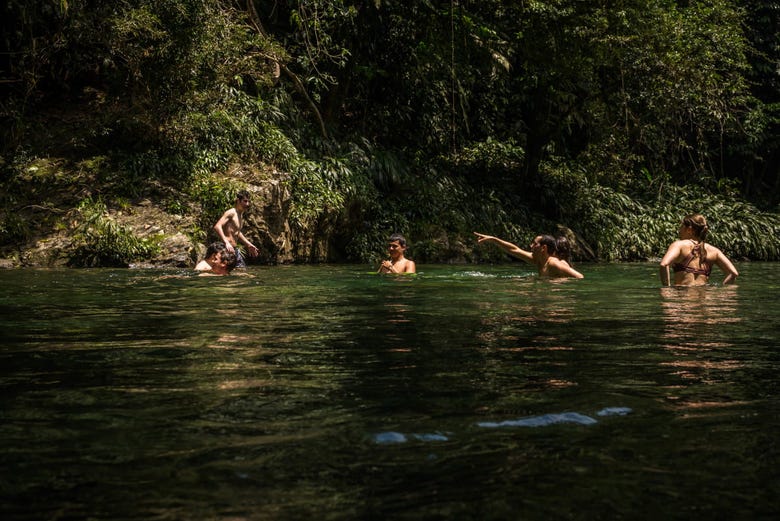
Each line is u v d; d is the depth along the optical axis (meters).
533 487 1.49
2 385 2.47
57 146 14.65
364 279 8.24
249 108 15.94
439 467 1.61
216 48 14.66
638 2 17.78
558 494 1.45
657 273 10.86
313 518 1.33
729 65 20.39
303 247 14.80
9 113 14.60
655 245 20.73
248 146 15.12
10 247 11.99
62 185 13.48
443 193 18.81
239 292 6.41
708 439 1.84
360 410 2.12
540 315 4.74
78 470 1.59
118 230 12.01
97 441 1.80
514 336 3.74
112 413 2.08
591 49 17.91
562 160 23.06
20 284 7.26
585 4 17.64
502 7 18.92
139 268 11.16
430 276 9.06
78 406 2.17
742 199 25.17
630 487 1.49
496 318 4.53
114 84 15.11
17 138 14.31
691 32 18.69
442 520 1.32
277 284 7.40
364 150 18.33
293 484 1.50
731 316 4.77
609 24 17.70
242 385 2.48
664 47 18.23
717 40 19.22
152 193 13.50
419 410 2.12
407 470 1.59
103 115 15.05
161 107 14.48
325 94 19.30
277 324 4.19
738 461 1.67
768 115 25.91
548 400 2.26
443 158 21.05
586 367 2.86
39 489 1.47
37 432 1.88
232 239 12.19
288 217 14.48
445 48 19.75
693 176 25.50
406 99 21.03
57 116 15.78
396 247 9.75
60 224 12.45
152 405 2.18
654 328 4.10
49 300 5.63
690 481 1.53
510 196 20.69
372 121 20.91
